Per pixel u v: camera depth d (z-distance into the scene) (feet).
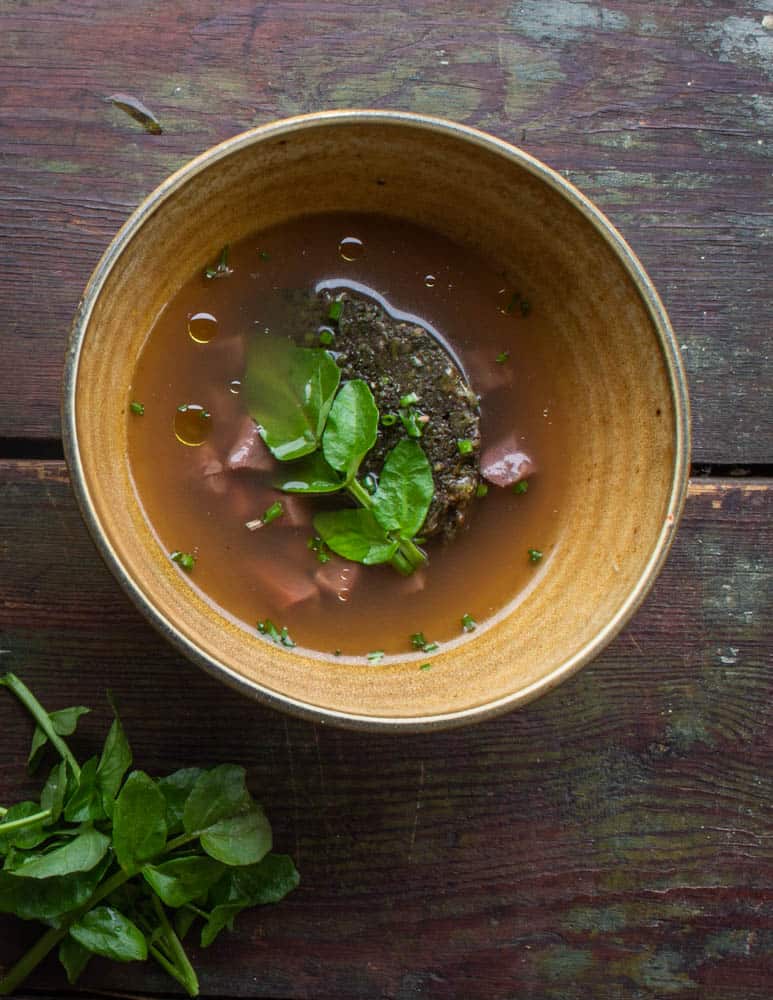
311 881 1.93
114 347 1.73
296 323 1.81
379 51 1.93
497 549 1.84
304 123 1.69
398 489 1.79
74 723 1.86
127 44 1.91
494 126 1.94
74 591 1.91
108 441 1.73
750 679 1.95
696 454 1.96
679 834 1.95
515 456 1.83
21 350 1.91
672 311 1.95
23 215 1.91
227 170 1.71
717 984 1.94
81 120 1.91
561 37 1.95
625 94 1.95
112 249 1.66
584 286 1.78
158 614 1.66
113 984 1.90
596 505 1.80
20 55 1.91
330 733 1.93
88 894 1.82
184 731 1.92
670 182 1.95
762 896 1.95
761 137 1.96
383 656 1.81
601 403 1.80
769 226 1.96
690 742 1.95
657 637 1.95
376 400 1.83
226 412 1.80
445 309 1.84
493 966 1.93
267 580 1.80
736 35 1.96
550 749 1.94
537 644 1.78
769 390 1.96
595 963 1.94
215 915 1.84
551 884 1.94
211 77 1.92
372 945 1.93
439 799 1.94
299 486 1.80
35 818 1.80
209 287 1.80
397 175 1.78
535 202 1.75
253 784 1.92
